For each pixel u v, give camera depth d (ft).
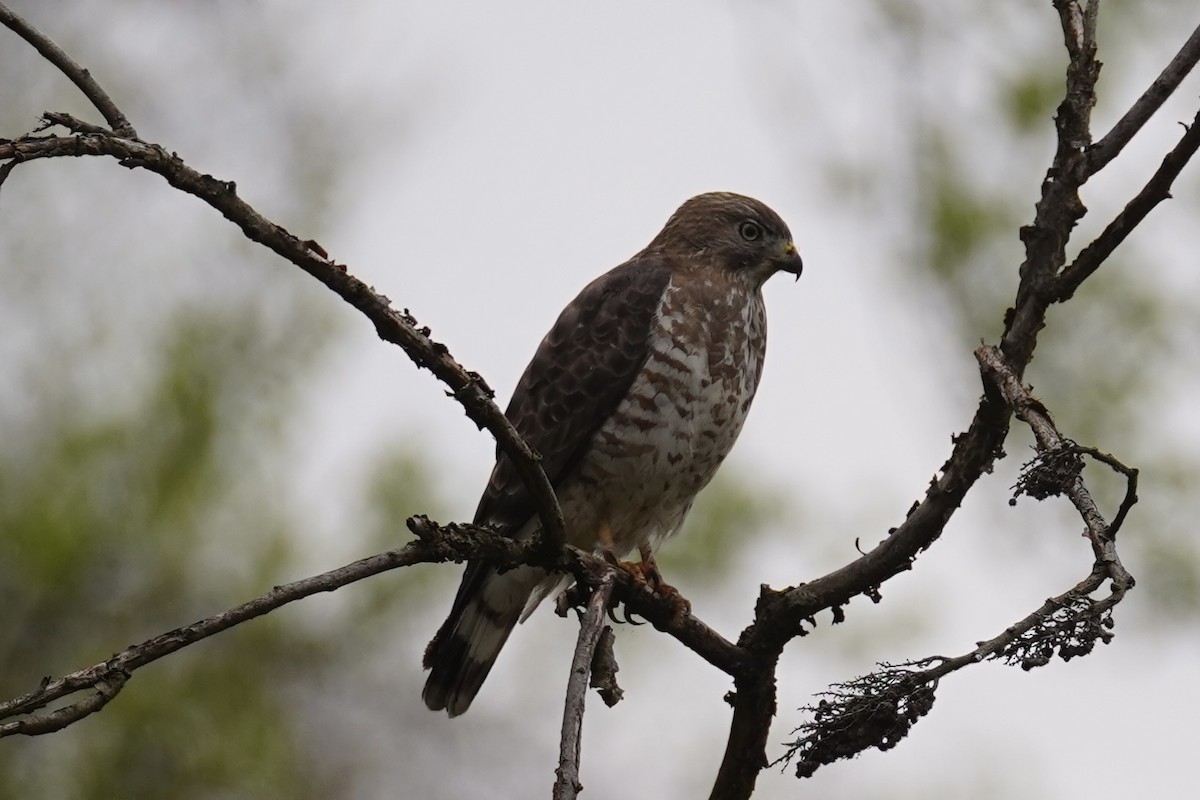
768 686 26.07
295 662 36.94
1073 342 34.71
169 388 36.29
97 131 17.90
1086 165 21.40
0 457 35.81
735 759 26.45
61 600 35.01
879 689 19.69
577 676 19.62
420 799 38.99
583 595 25.14
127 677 17.60
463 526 21.30
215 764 34.99
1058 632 17.60
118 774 34.45
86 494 35.50
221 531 36.40
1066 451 18.42
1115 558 17.84
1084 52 21.67
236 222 18.72
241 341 37.52
